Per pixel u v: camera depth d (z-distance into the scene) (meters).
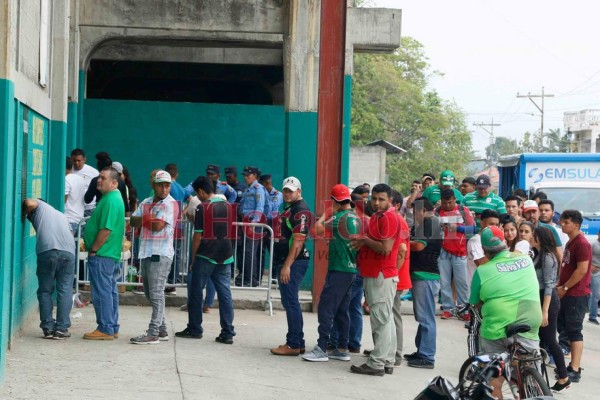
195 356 9.47
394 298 9.75
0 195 7.59
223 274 10.34
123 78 23.81
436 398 5.75
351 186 36.31
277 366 9.41
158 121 18.58
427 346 10.09
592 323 15.50
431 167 55.22
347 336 10.04
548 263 9.54
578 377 10.21
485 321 7.86
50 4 11.41
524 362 7.68
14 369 8.30
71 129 15.74
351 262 9.63
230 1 15.17
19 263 9.55
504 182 23.52
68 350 9.28
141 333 10.59
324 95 13.30
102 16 15.14
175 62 21.58
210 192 10.27
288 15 15.30
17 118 8.87
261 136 18.83
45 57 10.82
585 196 19.94
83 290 12.91
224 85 24.64
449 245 13.43
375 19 17.38
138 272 13.31
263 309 13.49
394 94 53.12
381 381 9.19
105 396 7.53
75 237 12.49
